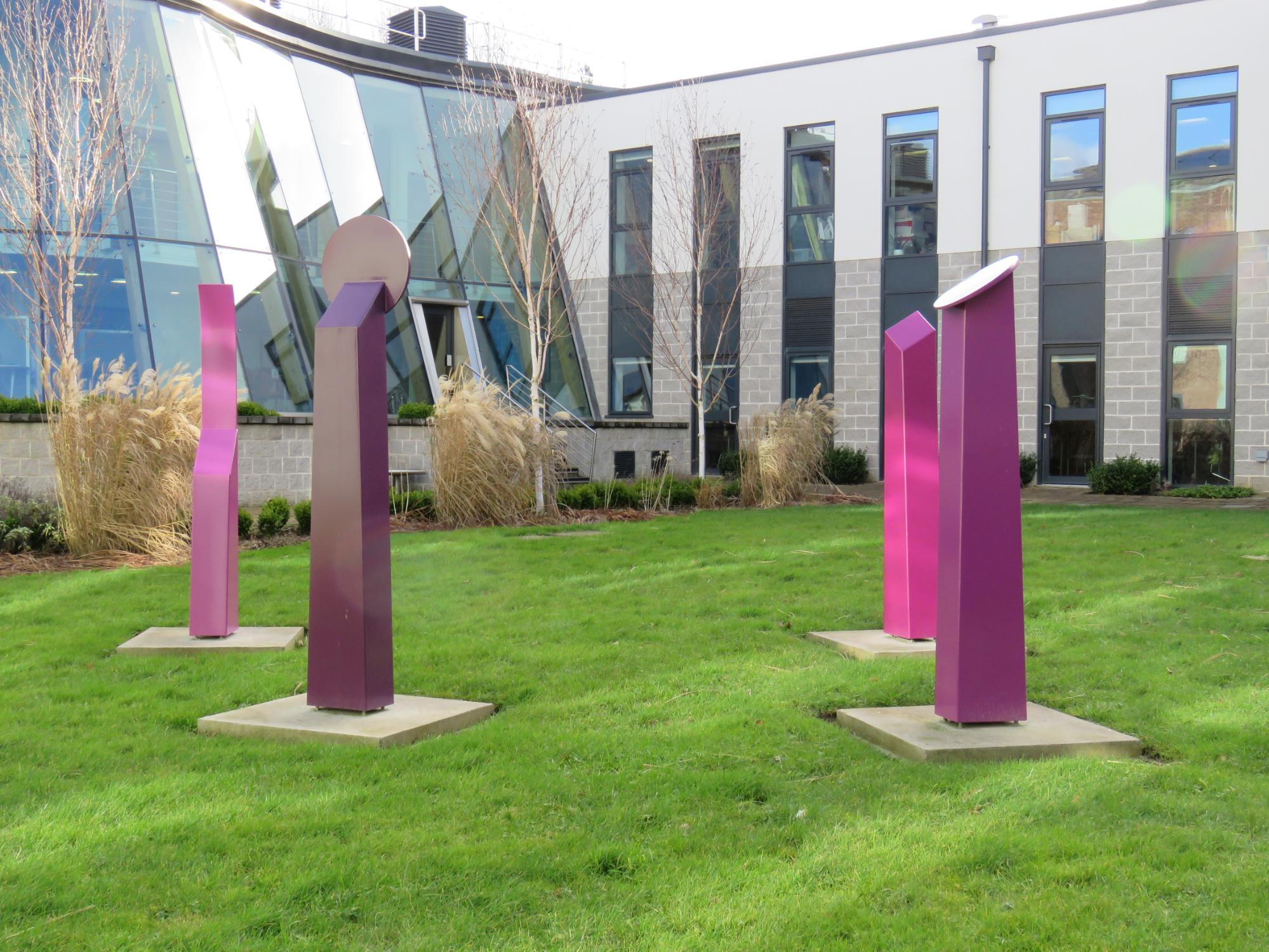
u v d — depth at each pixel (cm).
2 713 516
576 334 2358
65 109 1416
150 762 442
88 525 1067
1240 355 1811
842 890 318
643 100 2259
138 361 1590
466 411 1382
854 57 2084
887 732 464
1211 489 1753
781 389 2164
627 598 826
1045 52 1933
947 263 2022
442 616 768
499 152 1859
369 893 316
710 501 1641
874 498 1745
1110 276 1897
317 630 510
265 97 2020
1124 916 299
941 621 482
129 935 291
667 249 2236
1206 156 1834
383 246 523
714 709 516
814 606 786
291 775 423
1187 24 1830
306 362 1827
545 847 346
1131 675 568
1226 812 371
